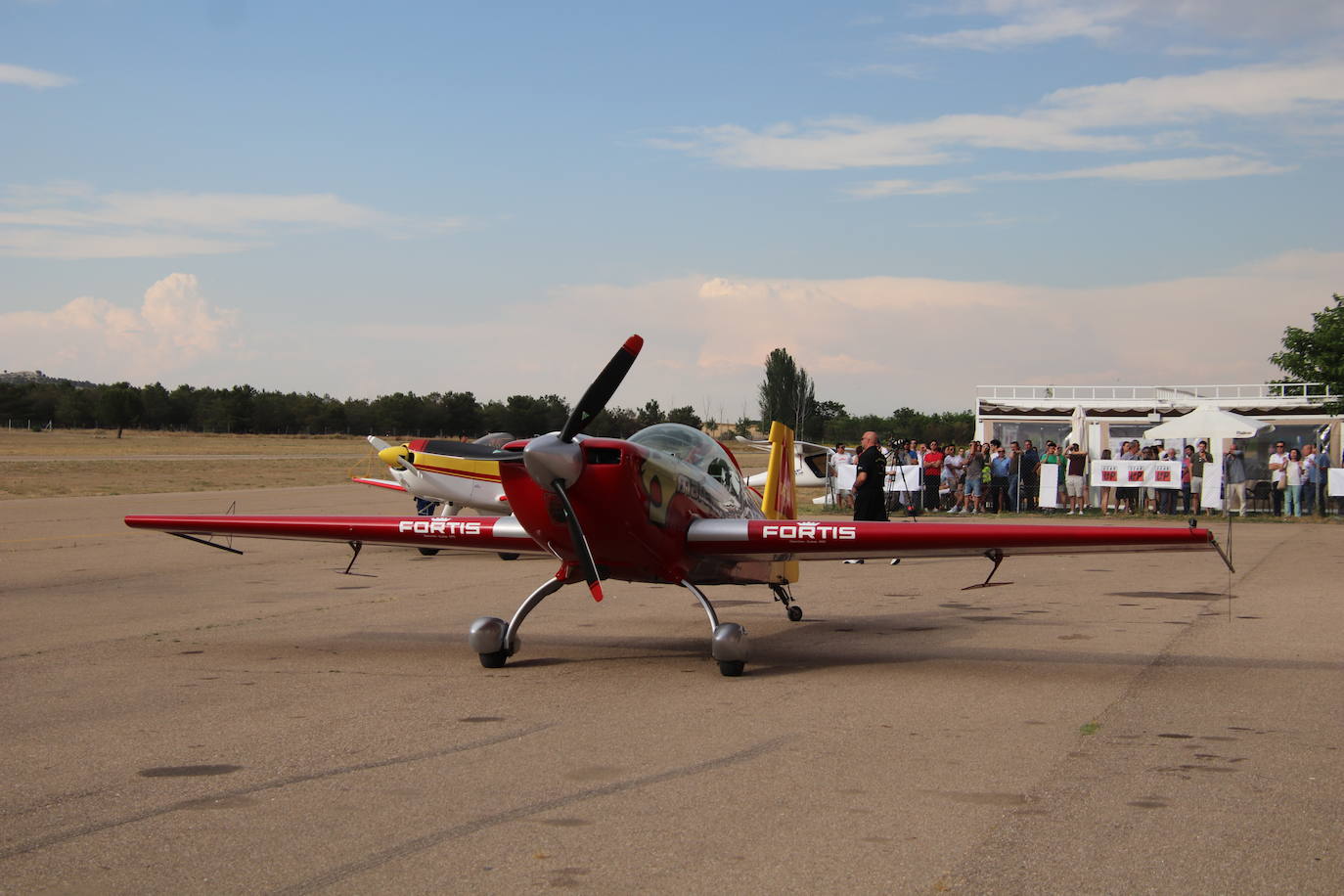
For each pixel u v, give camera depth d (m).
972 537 7.22
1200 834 3.84
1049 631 8.89
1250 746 5.09
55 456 54.62
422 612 10.09
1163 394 27.11
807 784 4.52
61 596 11.13
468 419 112.12
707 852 3.70
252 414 114.31
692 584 7.65
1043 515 24.02
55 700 6.23
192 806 4.23
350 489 33.31
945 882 3.41
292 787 4.49
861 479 13.62
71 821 4.05
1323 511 23.44
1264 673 6.96
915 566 14.45
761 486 15.91
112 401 105.31
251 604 10.65
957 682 6.77
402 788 4.47
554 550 7.41
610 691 6.57
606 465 6.91
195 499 27.09
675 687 6.69
